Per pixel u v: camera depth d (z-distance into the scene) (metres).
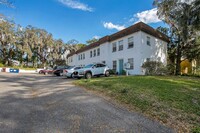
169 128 4.04
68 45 47.22
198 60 21.91
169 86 8.32
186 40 17.48
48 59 47.53
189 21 14.85
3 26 35.69
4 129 3.95
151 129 3.98
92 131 3.85
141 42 17.56
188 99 6.10
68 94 8.17
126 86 8.43
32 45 41.38
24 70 38.12
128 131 3.87
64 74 19.55
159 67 16.66
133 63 18.33
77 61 36.19
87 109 5.60
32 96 7.95
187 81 10.62
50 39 44.41
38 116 4.91
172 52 23.19
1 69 34.72
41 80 15.96
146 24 18.72
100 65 16.72
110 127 4.09
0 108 5.64
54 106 6.02
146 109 5.35
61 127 4.08
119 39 20.86
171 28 20.12
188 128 3.99
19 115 4.98
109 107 5.82
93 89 9.19
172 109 5.15
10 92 8.70
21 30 40.09
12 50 43.25
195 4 13.95
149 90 7.36
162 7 17.55
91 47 27.94
